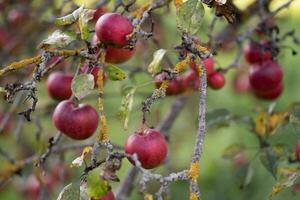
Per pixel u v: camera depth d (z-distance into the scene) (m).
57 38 1.34
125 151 1.33
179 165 2.82
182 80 1.79
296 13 2.62
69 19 1.36
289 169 1.48
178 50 1.37
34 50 2.33
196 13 1.33
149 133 1.34
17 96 2.18
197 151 1.22
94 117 1.42
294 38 1.92
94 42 1.42
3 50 2.37
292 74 2.96
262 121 1.79
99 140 1.28
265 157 1.73
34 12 2.47
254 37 2.05
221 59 2.69
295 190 1.73
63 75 1.65
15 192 2.72
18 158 2.51
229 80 2.87
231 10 1.38
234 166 2.35
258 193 2.71
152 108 2.53
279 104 2.79
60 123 1.42
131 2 1.47
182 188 2.75
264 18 1.86
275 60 1.89
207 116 1.86
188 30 1.33
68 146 1.94
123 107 1.38
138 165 1.23
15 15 2.48
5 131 2.40
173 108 2.20
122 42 1.35
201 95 1.25
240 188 1.88
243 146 1.89
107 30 1.34
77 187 1.27
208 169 2.95
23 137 2.52
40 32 2.31
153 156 1.32
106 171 1.27
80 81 1.31
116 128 2.99
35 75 1.32
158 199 1.20
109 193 1.34
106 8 1.72
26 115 1.31
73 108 1.42
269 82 1.89
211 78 1.77
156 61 1.38
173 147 2.83
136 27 1.36
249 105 2.70
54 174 2.32
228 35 2.05
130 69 1.98
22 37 2.34
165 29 2.43
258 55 1.90
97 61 1.36
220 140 3.03
